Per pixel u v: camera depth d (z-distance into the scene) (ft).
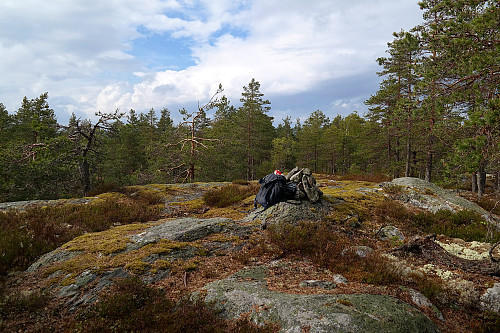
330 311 11.31
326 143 138.21
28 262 17.34
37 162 40.88
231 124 112.16
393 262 18.19
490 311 13.75
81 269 15.44
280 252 19.08
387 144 87.04
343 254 19.02
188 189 41.73
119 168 109.29
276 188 25.81
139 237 20.04
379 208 29.09
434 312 13.52
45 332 11.03
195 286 14.75
